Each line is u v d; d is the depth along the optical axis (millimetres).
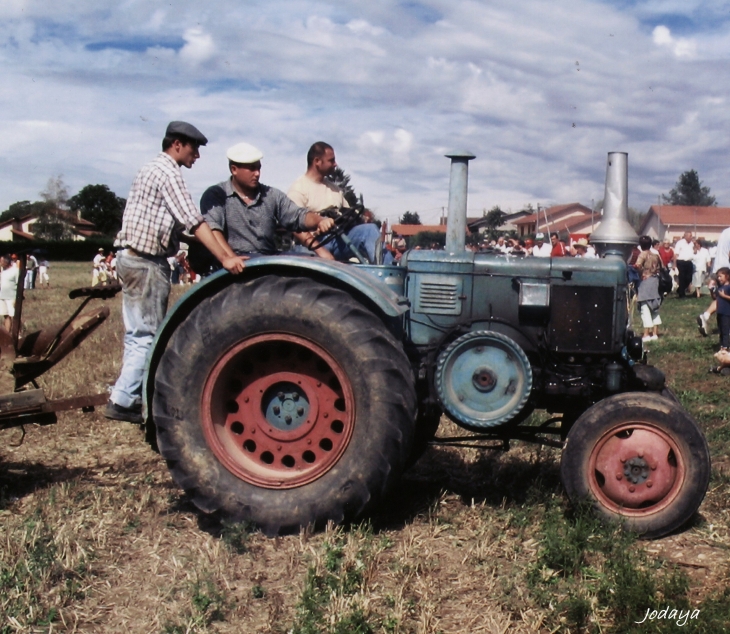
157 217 5094
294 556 4359
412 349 5234
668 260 25797
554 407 5305
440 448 6492
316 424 4844
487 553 4383
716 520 4965
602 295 5047
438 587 4008
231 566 4266
